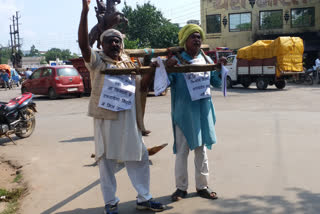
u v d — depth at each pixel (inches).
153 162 203.8
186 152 145.4
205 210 135.4
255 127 300.4
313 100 490.3
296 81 826.2
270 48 666.2
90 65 125.6
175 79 142.9
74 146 258.1
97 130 129.0
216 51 919.7
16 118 288.5
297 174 173.9
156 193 155.6
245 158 205.2
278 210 133.3
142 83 134.0
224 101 511.8
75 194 159.2
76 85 645.3
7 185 183.2
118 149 127.9
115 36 129.3
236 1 1258.0
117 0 233.5
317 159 198.8
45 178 184.4
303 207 135.3
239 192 152.6
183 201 145.0
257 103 476.7
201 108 143.7
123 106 125.8
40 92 653.9
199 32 143.3
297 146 229.9
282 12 1220.5
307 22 1205.1
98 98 127.6
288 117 348.5
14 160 228.2
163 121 352.8
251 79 720.3
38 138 295.4
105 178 130.7
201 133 142.9
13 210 146.6
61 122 375.9
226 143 244.4
